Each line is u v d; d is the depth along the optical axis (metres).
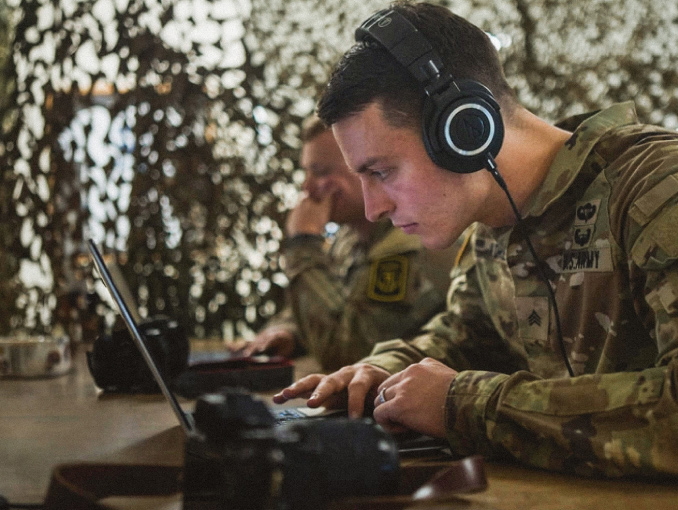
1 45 2.83
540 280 1.20
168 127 2.65
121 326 1.52
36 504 0.77
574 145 1.16
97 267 1.16
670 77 2.53
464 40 1.13
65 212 2.75
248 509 0.60
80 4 2.72
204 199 2.67
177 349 1.54
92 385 1.67
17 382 1.72
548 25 2.56
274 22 2.64
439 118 1.05
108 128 2.70
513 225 1.22
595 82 2.56
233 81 2.65
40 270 2.80
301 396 1.22
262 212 2.68
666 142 1.06
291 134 2.67
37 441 1.10
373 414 1.06
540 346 1.21
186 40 2.65
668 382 0.86
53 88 2.76
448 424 0.97
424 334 1.54
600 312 1.11
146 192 2.68
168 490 0.76
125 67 2.68
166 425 1.21
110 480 0.74
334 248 2.48
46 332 2.83
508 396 0.94
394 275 2.01
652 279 0.96
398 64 1.07
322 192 2.20
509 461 0.95
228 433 0.60
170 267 2.71
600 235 1.12
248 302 2.72
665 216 0.95
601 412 0.88
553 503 0.77
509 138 1.18
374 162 1.09
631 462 0.84
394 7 1.14
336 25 2.63
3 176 2.83
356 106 1.08
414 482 0.77
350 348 2.00
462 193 1.12
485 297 1.42
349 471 0.65
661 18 2.53
